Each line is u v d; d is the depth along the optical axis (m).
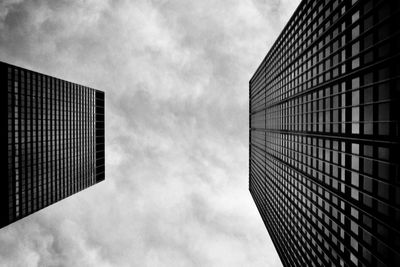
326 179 43.09
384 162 28.17
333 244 41.25
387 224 27.91
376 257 29.80
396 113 26.25
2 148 69.56
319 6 45.53
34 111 82.00
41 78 85.75
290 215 65.12
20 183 75.69
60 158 96.00
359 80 32.81
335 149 39.62
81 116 111.75
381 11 28.42
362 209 32.38
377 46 29.16
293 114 61.41
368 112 30.97
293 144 61.75
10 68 72.44
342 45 37.09
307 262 53.50
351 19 34.69
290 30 63.62
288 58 65.19
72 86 104.81
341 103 37.56
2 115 69.56
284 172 70.31
